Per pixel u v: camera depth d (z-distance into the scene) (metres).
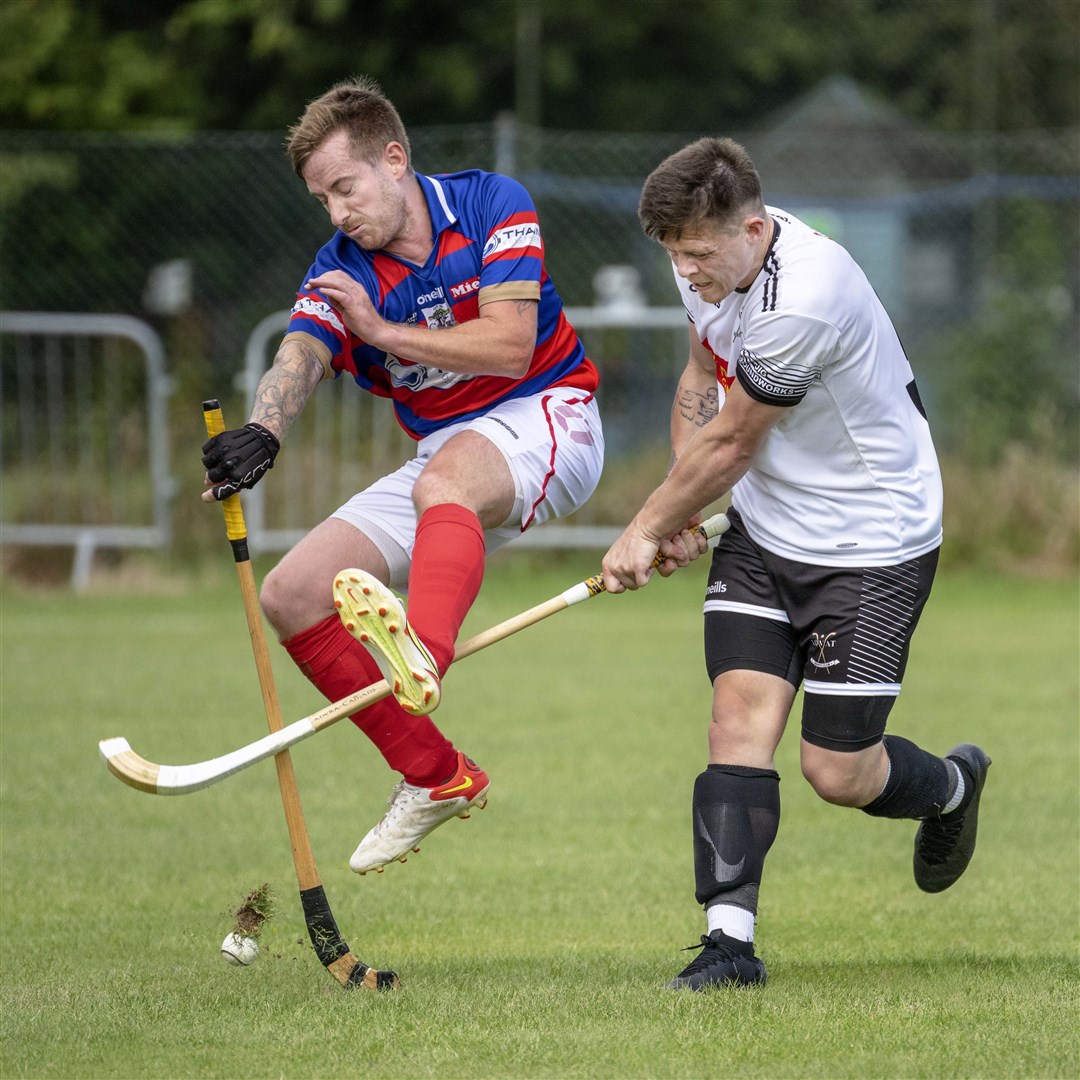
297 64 63.38
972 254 61.22
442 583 13.24
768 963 15.05
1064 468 46.84
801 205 64.31
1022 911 17.23
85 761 24.38
